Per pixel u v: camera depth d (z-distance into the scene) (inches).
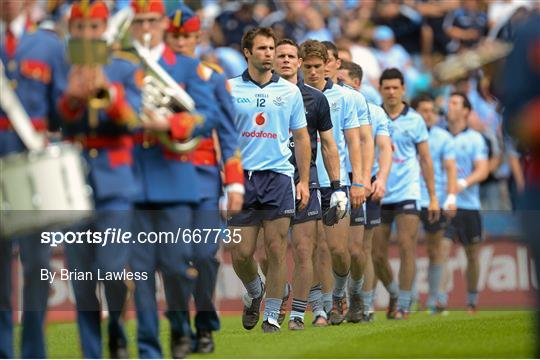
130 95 1131.9
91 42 1073.5
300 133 1499.8
